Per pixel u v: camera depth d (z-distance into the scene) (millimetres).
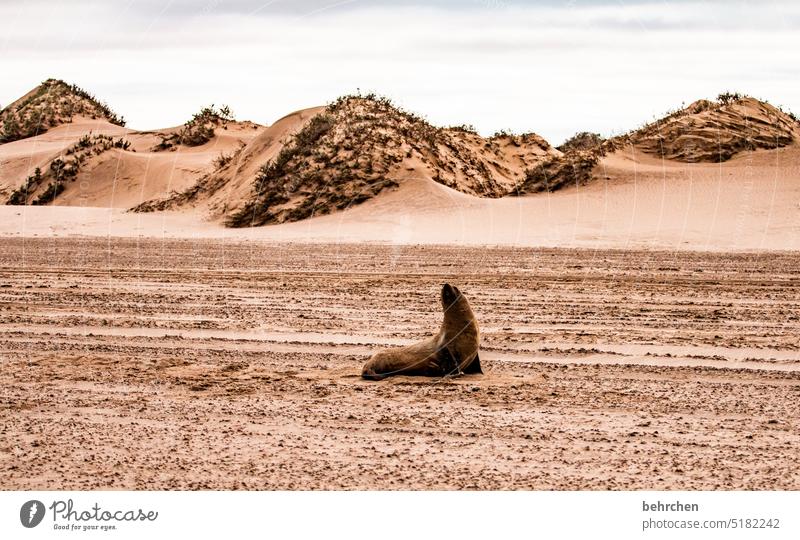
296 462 9758
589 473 9352
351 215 55938
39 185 83625
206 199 66938
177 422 11297
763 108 72062
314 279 26703
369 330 17766
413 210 55406
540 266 30859
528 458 9820
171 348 16109
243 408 11914
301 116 71688
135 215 61594
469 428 10906
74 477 9367
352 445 10328
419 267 30734
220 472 9469
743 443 10297
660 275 27797
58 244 42438
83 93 128875
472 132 82188
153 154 95375
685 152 64938
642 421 11188
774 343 16078
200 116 107438
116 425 11172
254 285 25188
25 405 12078
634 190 57344
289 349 16062
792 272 28594
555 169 64438
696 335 16906
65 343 16531
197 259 34125
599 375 13766
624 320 18844
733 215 48281
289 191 60406
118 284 25516
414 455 9953
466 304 13820
